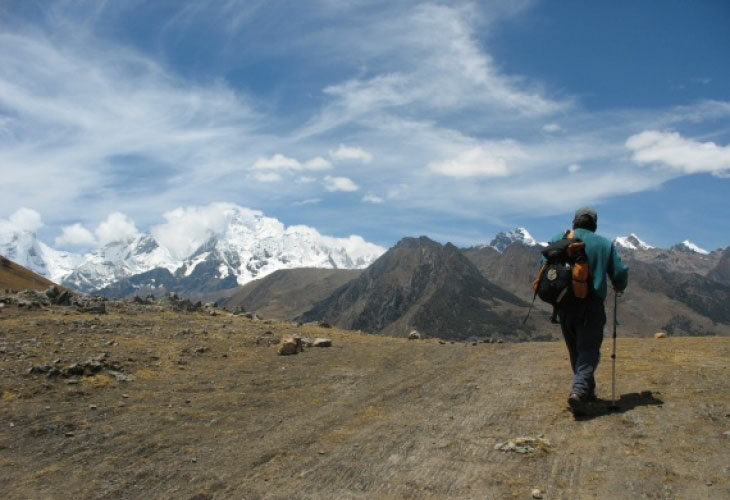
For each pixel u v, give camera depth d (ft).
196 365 42.75
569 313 28.73
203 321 63.77
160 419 30.42
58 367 37.35
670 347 44.01
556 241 29.63
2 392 33.30
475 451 24.47
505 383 36.65
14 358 39.58
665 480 19.89
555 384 35.06
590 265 28.25
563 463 22.33
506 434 26.30
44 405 32.01
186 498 21.40
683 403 27.73
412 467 23.17
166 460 24.95
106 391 35.22
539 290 29.01
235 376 40.01
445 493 20.62
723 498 18.29
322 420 30.17
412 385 37.63
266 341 52.75
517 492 20.22
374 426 28.86
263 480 22.75
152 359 43.01
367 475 22.67
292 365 44.06
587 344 28.53
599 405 28.99
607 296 29.25
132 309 69.05
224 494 21.62
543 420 27.84
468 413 30.19
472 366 43.47
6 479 23.27
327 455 25.11
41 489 22.35
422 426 28.45
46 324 52.01
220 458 25.08
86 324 53.57
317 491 21.50
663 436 23.76
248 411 31.96
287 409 32.37
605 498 19.24
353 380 39.34
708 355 38.83
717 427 24.11
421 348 52.85
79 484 22.72
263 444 26.73
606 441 24.00
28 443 26.99
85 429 28.81
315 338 56.08
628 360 39.22
